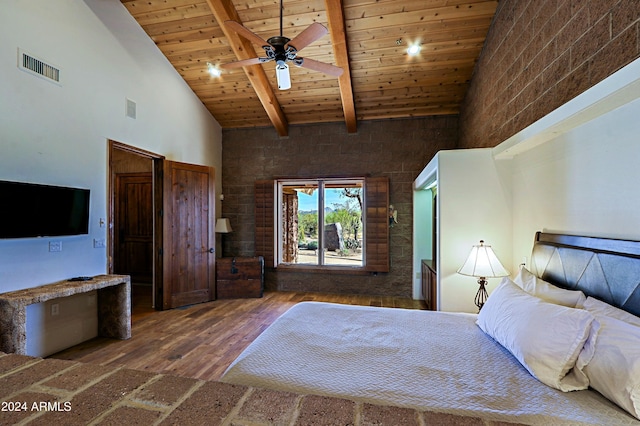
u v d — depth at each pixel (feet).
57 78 9.50
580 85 6.20
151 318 13.00
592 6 5.83
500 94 10.44
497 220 9.48
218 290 16.14
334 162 17.61
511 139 8.17
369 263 16.81
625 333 4.14
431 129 16.65
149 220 18.93
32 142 8.80
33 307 8.98
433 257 15.11
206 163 17.47
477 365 5.00
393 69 13.89
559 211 7.06
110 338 10.76
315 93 15.65
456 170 9.68
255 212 18.33
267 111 16.10
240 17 12.00
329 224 18.22
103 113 11.13
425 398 4.14
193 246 15.14
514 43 9.34
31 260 8.79
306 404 2.32
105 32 11.23
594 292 5.57
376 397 4.17
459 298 9.70
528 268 8.35
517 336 5.14
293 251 18.65
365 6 11.18
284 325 6.78
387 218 16.65
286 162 18.22
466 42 12.32
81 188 10.25
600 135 5.78
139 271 19.11
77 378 2.59
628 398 3.74
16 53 8.42
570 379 4.41
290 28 12.42
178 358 9.34
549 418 3.73
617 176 5.39
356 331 6.47
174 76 14.96
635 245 4.83
